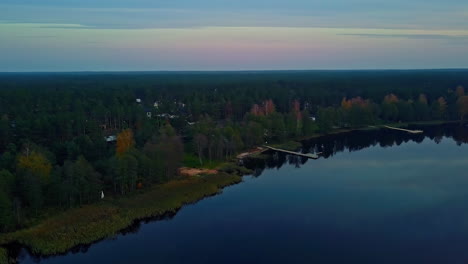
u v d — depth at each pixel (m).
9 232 70.56
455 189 96.50
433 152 137.12
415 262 63.19
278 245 69.25
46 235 70.00
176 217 81.75
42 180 80.56
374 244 69.00
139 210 82.12
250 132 141.25
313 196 93.50
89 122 131.50
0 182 74.75
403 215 81.06
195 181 100.75
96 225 74.56
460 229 74.25
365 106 191.38
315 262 63.44
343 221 78.69
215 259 64.75
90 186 84.06
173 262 64.06
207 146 124.38
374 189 97.62
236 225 77.56
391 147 147.50
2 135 113.94
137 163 92.88
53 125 125.12
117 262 64.12
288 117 164.38
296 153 136.88
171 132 125.94
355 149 145.50
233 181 104.69
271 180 107.19
